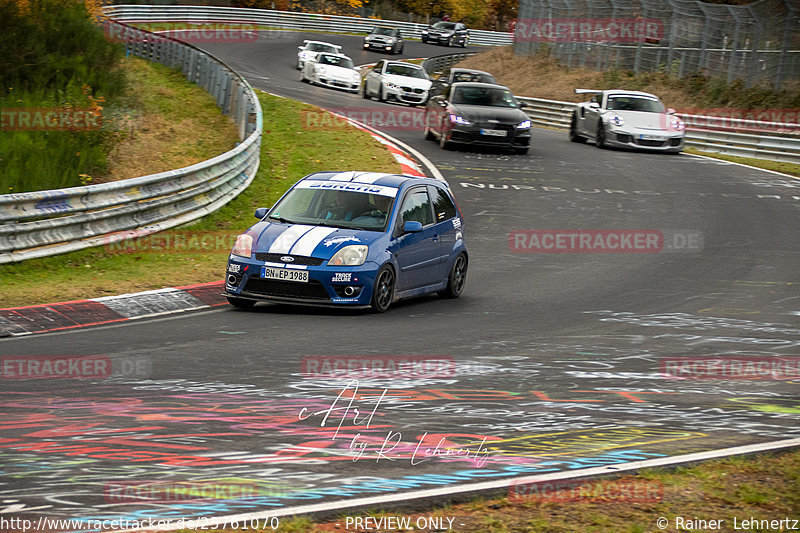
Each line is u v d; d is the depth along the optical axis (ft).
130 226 166.09
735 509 52.47
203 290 134.41
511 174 269.64
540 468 59.62
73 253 151.33
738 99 420.36
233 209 202.49
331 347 99.76
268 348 98.12
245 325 111.65
